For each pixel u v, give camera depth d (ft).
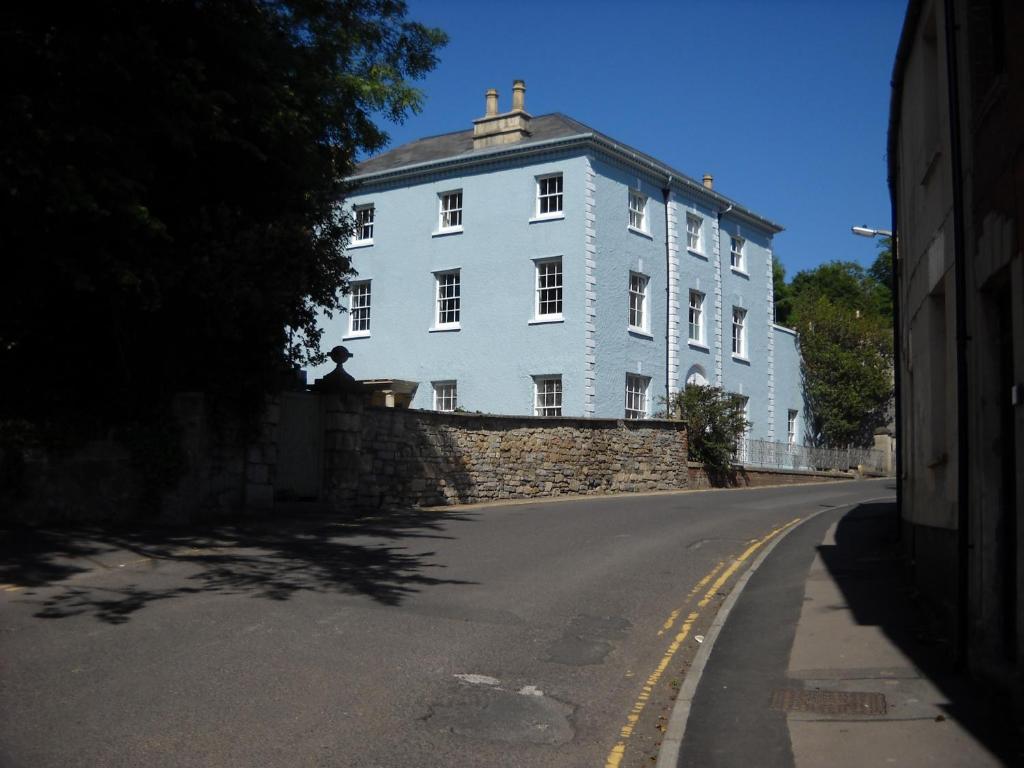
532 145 94.22
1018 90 18.93
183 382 47.21
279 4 48.26
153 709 18.94
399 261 102.53
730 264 116.06
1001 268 20.06
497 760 17.35
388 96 59.77
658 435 88.63
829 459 124.06
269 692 20.31
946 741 17.89
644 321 99.66
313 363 52.47
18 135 35.50
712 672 23.04
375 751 17.37
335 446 55.21
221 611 27.43
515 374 94.02
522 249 95.04
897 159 42.50
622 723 19.81
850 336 135.64
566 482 77.30
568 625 27.73
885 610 28.81
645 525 52.26
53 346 43.60
